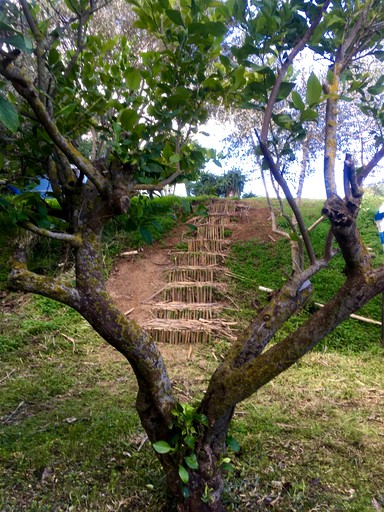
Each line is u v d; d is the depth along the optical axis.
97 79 2.37
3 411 3.26
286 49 1.86
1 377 3.93
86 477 2.38
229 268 6.02
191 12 1.84
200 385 3.81
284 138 2.78
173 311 5.26
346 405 3.49
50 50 2.11
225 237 6.71
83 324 5.15
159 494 2.22
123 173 1.94
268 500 2.20
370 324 5.20
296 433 2.93
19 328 4.96
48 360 4.38
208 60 2.16
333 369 4.27
